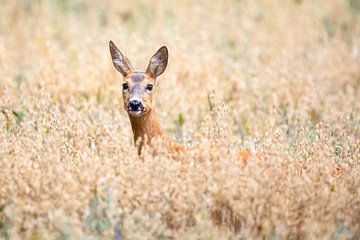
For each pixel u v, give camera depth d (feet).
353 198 36.06
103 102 55.42
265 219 34.91
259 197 35.27
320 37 76.79
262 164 37.73
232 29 78.18
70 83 56.59
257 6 87.71
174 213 35.22
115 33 73.97
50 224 34.04
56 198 35.58
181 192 35.68
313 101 54.54
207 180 36.17
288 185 36.32
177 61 62.34
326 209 35.22
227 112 46.19
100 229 34.81
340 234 34.14
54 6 89.92
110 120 47.06
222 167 36.37
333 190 37.60
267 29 78.95
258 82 58.75
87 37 72.49
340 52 69.15
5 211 35.35
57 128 43.32
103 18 87.45
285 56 67.77
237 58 71.31
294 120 52.24
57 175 36.50
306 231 34.35
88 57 64.13
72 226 33.81
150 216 35.42
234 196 35.53
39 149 39.99
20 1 90.38
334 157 41.09
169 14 86.89
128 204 35.63
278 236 34.09
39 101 49.19
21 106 49.93
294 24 80.33
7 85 55.06
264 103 55.88
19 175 36.83
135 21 84.02
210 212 35.50
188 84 58.90
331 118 49.06
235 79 58.59
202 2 89.20
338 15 84.02
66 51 70.08
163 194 35.68
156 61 44.29
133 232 33.96
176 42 66.08
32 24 82.33
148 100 42.57
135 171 36.55
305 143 42.75
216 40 76.64
